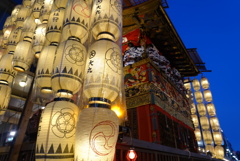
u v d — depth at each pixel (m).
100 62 2.46
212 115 16.50
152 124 8.52
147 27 11.52
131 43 11.66
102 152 2.05
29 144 3.35
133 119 9.25
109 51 2.57
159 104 9.57
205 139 15.46
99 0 2.99
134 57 10.88
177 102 12.64
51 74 2.71
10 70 4.41
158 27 11.44
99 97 2.37
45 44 3.59
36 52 4.01
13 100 5.59
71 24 2.95
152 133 8.29
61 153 2.21
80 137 2.11
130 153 3.93
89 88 2.36
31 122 3.75
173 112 11.33
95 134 2.09
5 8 9.59
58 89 2.62
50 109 2.42
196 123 16.33
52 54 3.05
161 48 13.97
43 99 3.37
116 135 2.25
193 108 17.20
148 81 9.68
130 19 11.08
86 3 3.31
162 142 8.41
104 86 2.33
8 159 3.15
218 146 15.18
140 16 10.74
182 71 17.64
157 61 11.33
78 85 2.68
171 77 13.00
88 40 3.27
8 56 4.52
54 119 2.35
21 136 3.40
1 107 4.02
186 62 15.88
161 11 10.41
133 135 8.79
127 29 11.84
